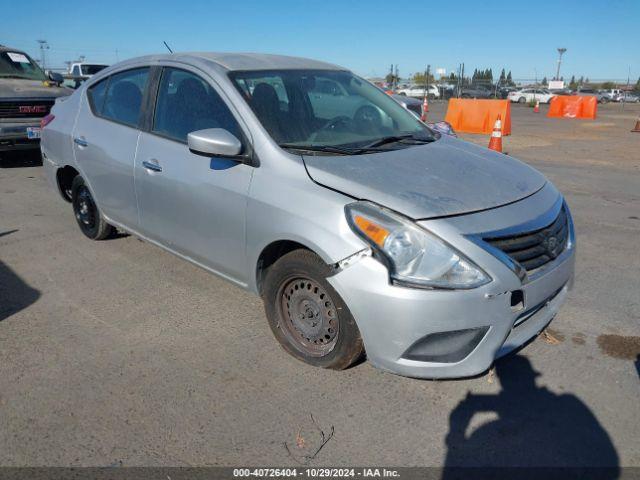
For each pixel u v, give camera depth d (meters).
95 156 4.50
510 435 2.64
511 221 2.77
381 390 2.97
